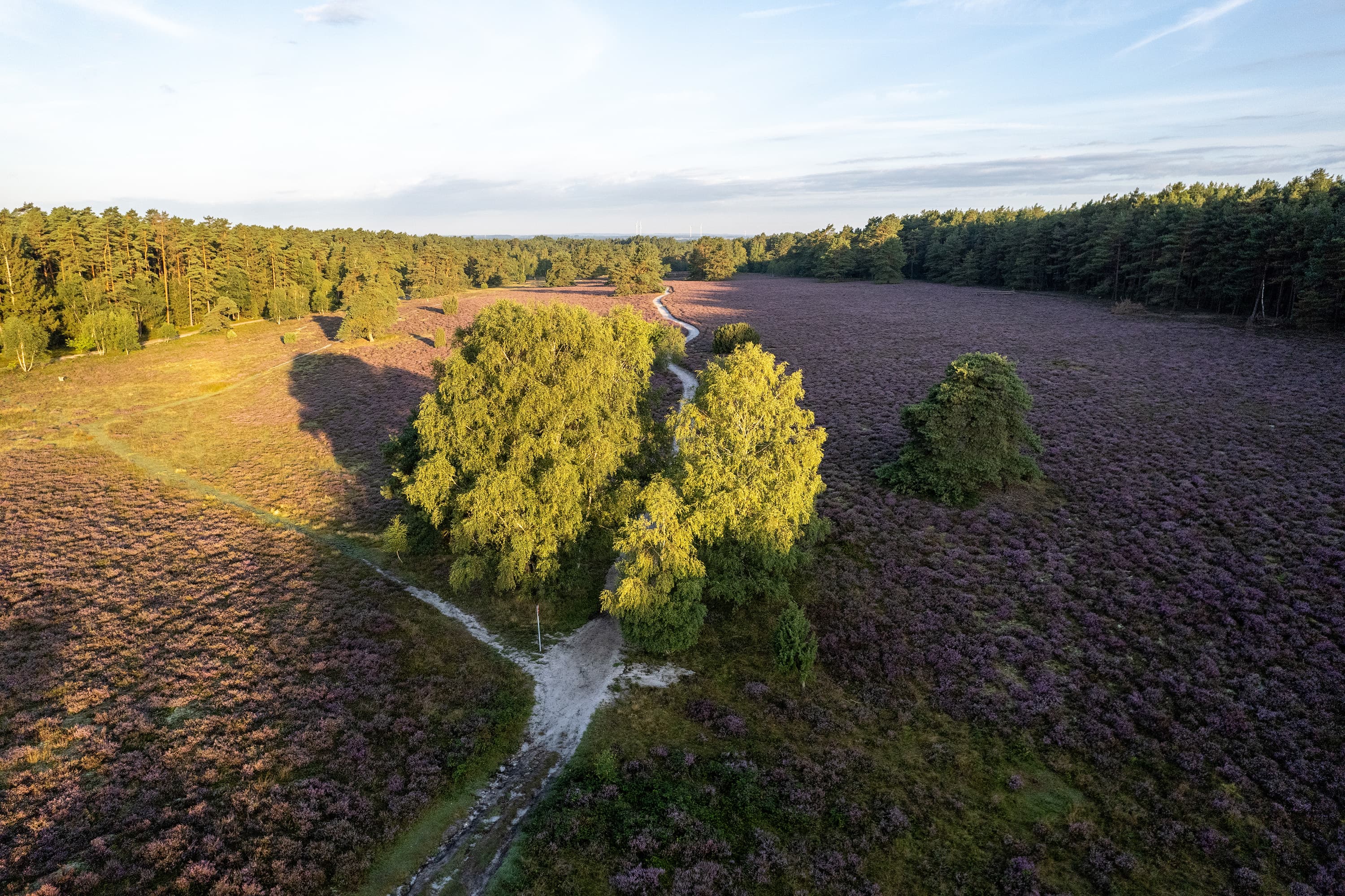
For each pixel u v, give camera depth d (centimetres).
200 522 4319
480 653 2953
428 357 9369
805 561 3145
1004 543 3522
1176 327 8269
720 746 2353
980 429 3894
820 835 1955
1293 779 1998
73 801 1961
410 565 3778
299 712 2452
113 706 2444
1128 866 1778
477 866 1891
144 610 3166
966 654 2725
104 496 4697
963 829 1958
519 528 3092
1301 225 7288
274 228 15912
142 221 11588
